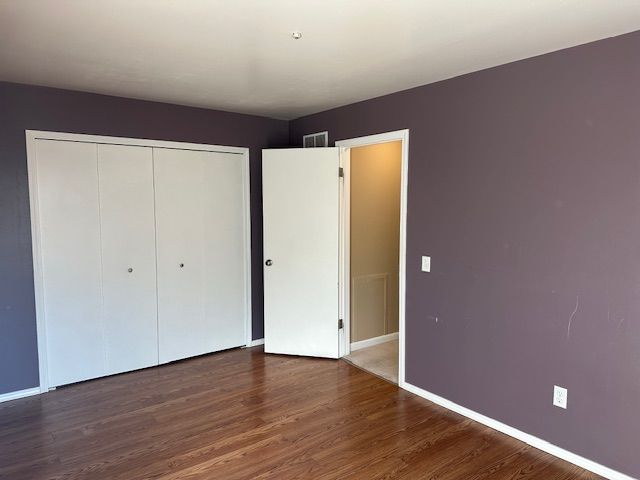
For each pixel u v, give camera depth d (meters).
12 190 3.24
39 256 3.37
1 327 3.25
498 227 2.81
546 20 2.09
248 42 2.40
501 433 2.83
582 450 2.46
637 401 2.24
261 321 4.64
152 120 3.82
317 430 2.86
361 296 4.44
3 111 3.18
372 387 3.54
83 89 3.41
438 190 3.17
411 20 2.11
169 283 4.02
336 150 4.01
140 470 2.42
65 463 2.49
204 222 4.19
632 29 2.16
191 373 3.83
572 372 2.48
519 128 2.67
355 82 3.18
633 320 2.23
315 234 4.12
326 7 1.97
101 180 3.62
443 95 3.10
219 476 2.37
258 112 4.29
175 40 2.38
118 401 3.28
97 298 3.66
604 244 2.32
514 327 2.75
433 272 3.24
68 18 2.09
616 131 2.26
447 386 3.19
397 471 2.42
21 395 3.35
